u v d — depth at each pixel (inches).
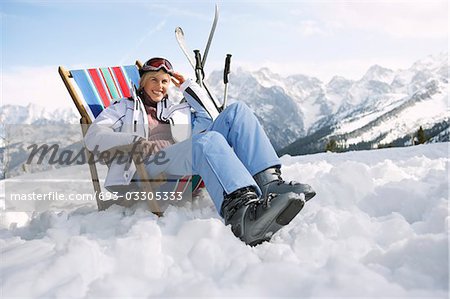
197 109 135.0
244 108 105.7
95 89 137.5
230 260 78.2
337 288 61.3
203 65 142.4
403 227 86.5
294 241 84.8
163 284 69.6
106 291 66.1
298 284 64.6
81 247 77.8
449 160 183.0
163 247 87.4
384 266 71.6
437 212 87.7
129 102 125.5
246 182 92.4
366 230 88.7
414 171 160.6
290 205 82.9
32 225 116.7
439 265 67.2
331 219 91.6
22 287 69.3
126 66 151.9
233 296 63.1
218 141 96.2
